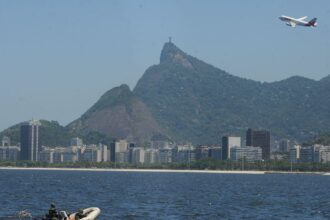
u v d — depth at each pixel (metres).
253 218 150.75
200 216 152.88
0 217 145.62
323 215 160.88
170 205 184.75
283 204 197.62
